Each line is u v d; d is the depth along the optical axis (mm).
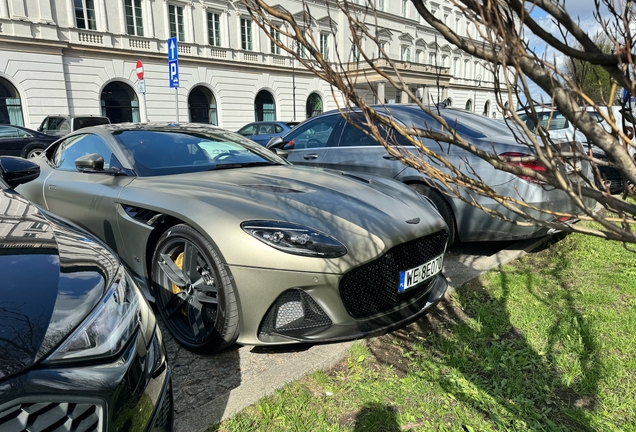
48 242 1544
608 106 889
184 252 2363
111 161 3109
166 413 1465
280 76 27266
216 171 3035
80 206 3072
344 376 2162
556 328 2609
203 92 24672
